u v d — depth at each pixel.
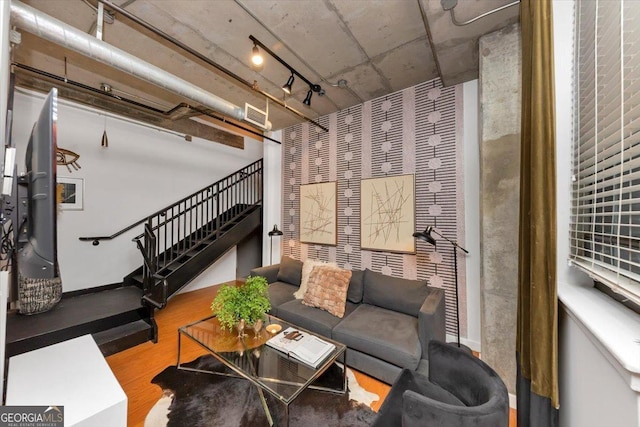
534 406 1.22
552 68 1.22
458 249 2.83
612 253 1.11
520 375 1.45
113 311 2.91
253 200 5.89
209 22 2.15
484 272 2.12
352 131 3.74
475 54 2.34
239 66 2.79
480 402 1.27
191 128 4.89
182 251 4.28
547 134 1.21
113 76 3.11
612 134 1.05
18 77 2.90
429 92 3.05
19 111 3.08
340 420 1.79
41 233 1.10
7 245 1.45
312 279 3.02
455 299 2.84
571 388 1.17
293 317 2.71
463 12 1.86
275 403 1.95
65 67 2.90
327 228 3.95
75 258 3.59
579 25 1.44
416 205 3.13
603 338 0.83
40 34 1.66
